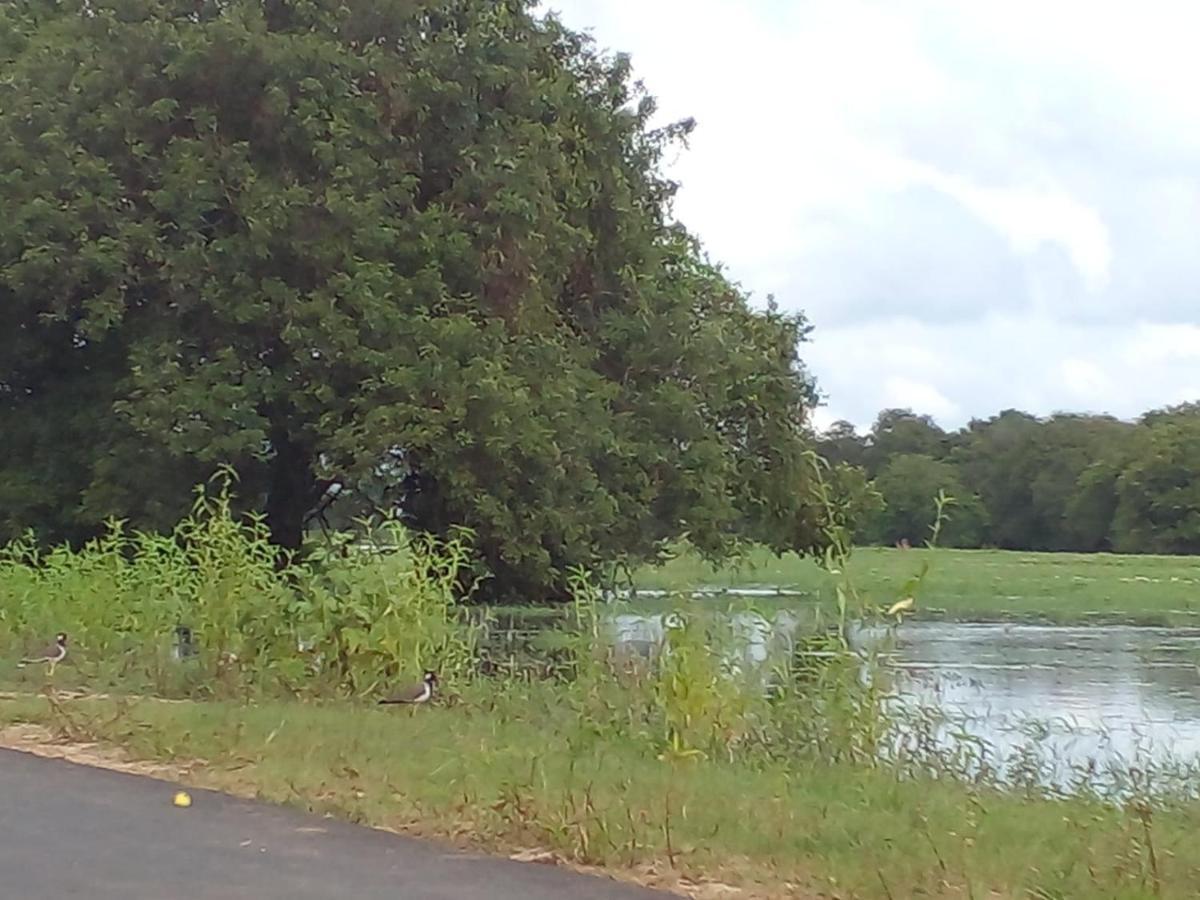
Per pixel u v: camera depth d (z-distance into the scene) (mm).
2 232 21062
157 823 7309
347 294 20922
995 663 19562
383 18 22734
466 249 21828
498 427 20484
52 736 10047
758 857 7004
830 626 12320
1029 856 7086
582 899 6164
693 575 20812
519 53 23094
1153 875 6680
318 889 6133
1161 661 19891
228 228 21906
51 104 21766
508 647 17078
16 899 5754
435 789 8297
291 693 13039
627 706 11648
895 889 6418
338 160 21641
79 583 15258
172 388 20875
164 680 13258
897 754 10969
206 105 21906
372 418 20375
